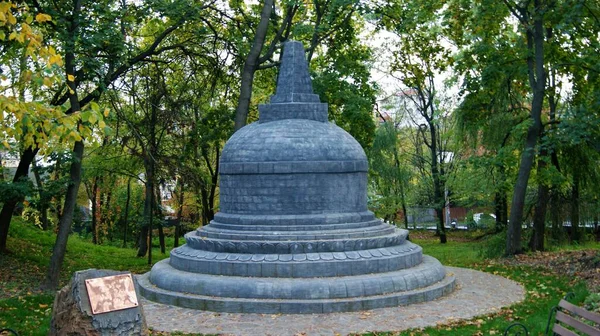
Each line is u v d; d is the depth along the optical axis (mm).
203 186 29656
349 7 28578
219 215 19172
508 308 15633
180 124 27906
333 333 13422
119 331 8539
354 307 15523
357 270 16750
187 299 16156
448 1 27062
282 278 16406
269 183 18172
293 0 26797
